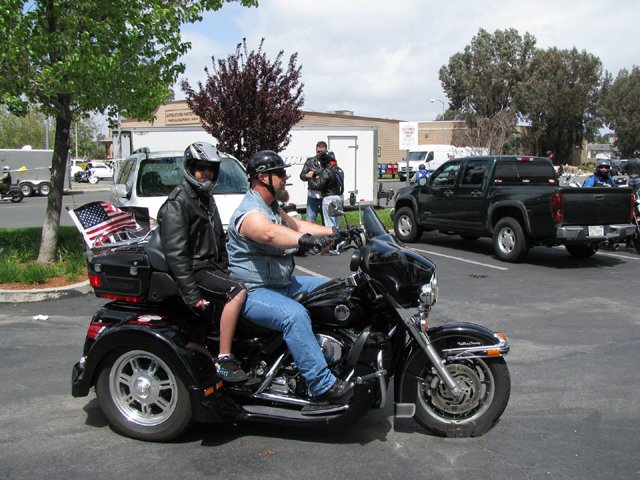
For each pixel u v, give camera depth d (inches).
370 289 138.0
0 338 228.1
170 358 135.4
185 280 137.1
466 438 144.1
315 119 1492.4
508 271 363.6
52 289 289.3
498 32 2038.6
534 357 205.3
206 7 353.4
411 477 125.3
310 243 129.6
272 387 141.8
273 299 136.3
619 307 274.8
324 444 141.8
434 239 514.3
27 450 138.4
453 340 140.9
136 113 350.9
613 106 2679.6
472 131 1178.6
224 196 347.3
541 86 2043.6
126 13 311.9
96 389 146.2
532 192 374.3
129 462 132.4
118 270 147.3
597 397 170.1
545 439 143.4
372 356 134.3
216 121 475.5
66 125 335.3
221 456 135.5
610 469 128.3
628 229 375.6
